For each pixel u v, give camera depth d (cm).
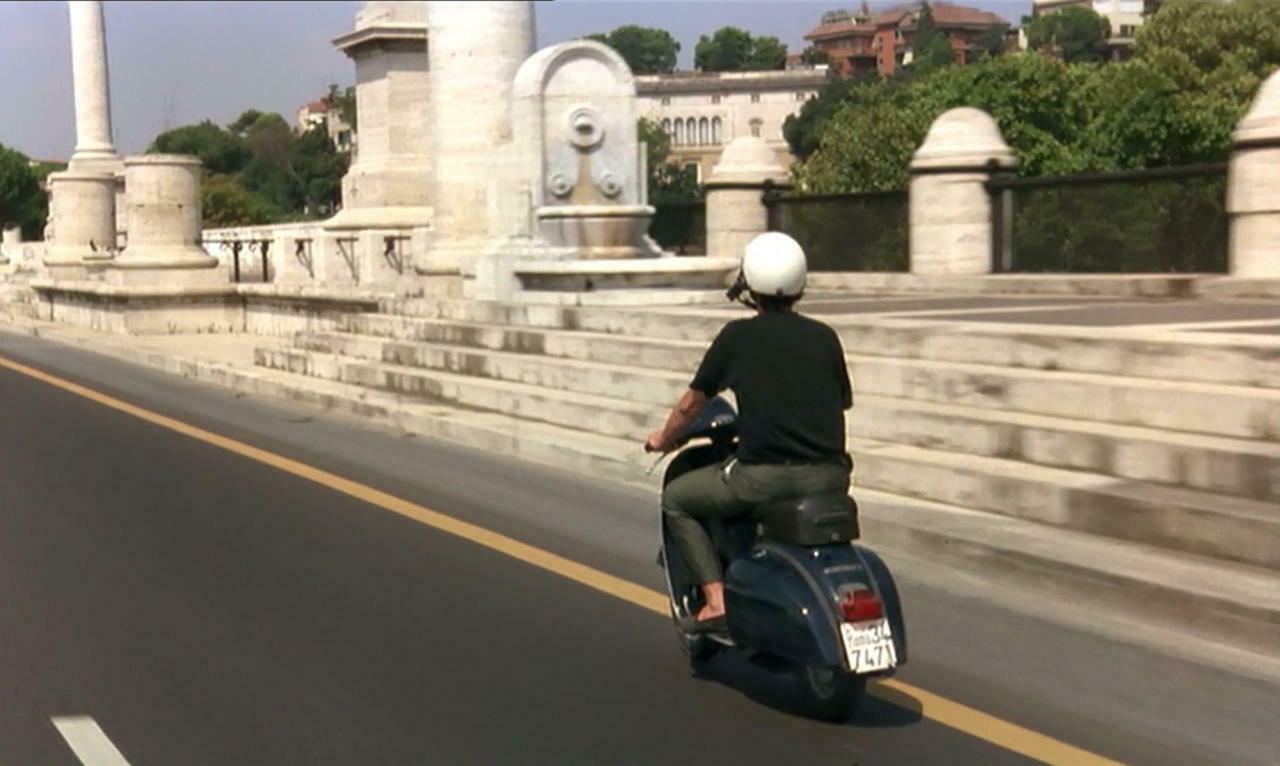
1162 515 782
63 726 582
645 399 1273
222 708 605
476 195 1997
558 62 1809
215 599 786
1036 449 915
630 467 1121
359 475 1188
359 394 1619
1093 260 1725
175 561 877
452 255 1970
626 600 782
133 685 636
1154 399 897
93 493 1115
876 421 1034
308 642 704
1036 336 1032
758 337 584
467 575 840
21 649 690
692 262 1688
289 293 2488
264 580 829
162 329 2733
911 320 1211
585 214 1784
